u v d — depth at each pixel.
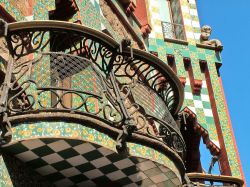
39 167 10.59
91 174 11.02
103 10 15.50
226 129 17.86
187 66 18.86
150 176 11.36
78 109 10.61
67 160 10.48
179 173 11.62
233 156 17.39
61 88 10.24
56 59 10.98
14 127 9.80
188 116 17.86
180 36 19.61
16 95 9.99
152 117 11.54
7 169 9.95
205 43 19.42
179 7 20.27
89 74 11.21
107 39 11.10
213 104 18.27
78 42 11.89
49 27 10.66
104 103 10.45
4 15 11.88
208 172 15.27
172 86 12.38
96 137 10.12
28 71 10.74
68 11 13.98
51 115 9.91
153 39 18.78
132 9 17.30
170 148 11.29
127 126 10.39
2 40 11.33
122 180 11.38
